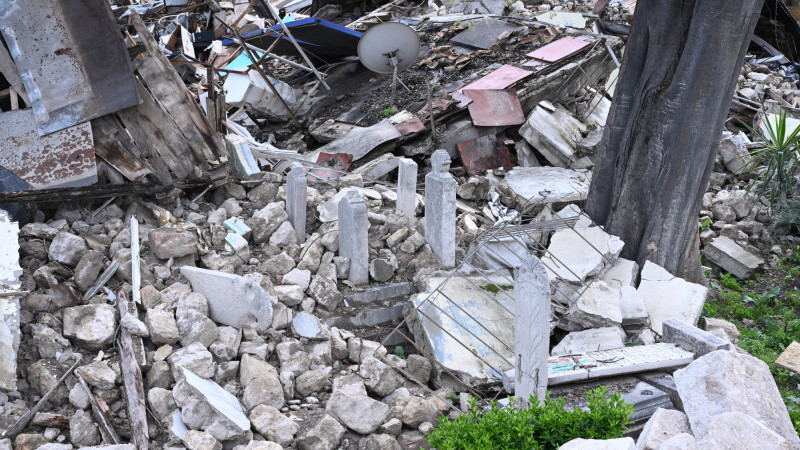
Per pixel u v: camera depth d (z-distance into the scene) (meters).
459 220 10.12
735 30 8.79
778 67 18.39
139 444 6.18
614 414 6.07
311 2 22.20
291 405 6.99
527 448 5.94
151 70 8.67
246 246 8.43
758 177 12.23
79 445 6.20
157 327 6.96
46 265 7.48
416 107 12.98
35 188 8.02
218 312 7.47
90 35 8.05
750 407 5.57
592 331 8.20
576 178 11.34
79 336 6.78
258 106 13.25
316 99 14.43
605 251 9.30
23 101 8.32
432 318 8.00
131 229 8.06
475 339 7.93
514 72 13.70
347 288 8.50
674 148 9.29
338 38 14.41
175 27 16.98
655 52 9.31
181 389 6.48
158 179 8.73
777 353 9.20
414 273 8.87
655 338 8.54
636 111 9.57
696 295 8.89
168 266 7.84
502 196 11.02
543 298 6.32
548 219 10.27
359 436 6.75
